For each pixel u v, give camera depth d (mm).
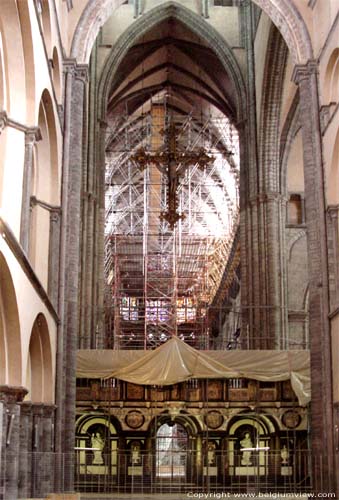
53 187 24891
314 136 26406
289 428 33094
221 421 33656
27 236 18641
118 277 49750
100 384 33312
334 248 25078
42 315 21359
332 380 24312
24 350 18516
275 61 37812
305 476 31578
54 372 24125
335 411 23969
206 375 31594
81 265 37875
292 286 41781
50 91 22688
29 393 22734
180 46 46406
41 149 24516
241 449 33438
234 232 48625
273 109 39406
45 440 22938
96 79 40938
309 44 27406
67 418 24312
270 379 32250
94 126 40094
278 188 39875
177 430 46062
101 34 41719
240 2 42469
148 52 46438
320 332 24906
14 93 18906
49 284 24562
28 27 18375
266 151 40031
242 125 41562
